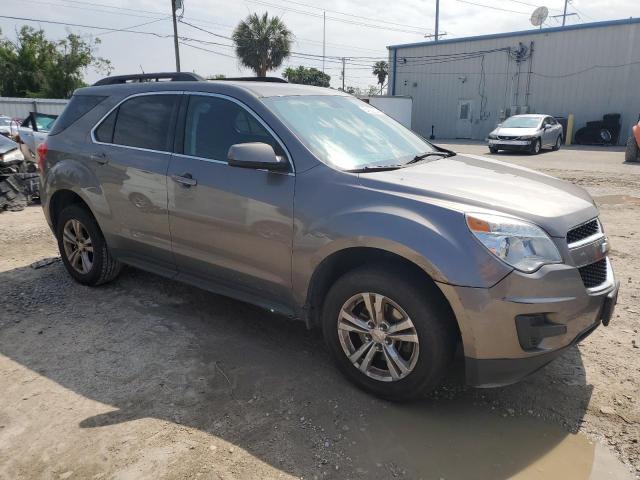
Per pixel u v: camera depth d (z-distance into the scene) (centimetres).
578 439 275
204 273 381
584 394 313
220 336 387
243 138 350
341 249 295
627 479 246
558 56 2839
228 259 356
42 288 480
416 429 281
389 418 290
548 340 266
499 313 258
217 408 298
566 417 292
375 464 255
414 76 3459
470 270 259
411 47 3422
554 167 1431
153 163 391
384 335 292
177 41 2980
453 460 259
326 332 318
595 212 313
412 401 301
